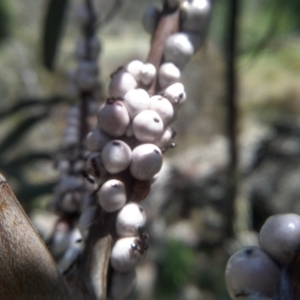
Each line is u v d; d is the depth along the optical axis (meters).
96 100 0.12
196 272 0.34
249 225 0.38
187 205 0.39
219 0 0.28
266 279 0.06
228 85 0.28
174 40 0.08
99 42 0.12
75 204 0.11
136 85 0.08
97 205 0.08
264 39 0.29
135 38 0.54
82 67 0.12
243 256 0.06
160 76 0.08
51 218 0.25
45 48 0.18
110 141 0.08
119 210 0.08
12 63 0.43
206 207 0.39
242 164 0.40
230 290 0.06
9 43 0.40
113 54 0.50
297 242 0.06
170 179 0.40
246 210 0.38
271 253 0.06
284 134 0.42
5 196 0.06
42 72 0.42
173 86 0.08
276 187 0.39
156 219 0.37
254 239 0.36
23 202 0.17
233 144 0.31
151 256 0.34
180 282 0.33
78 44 0.12
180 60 0.08
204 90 0.50
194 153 0.45
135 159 0.07
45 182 0.17
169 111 0.08
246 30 0.43
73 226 0.11
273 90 0.56
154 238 0.36
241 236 0.36
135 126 0.07
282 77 0.58
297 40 0.61
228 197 0.35
